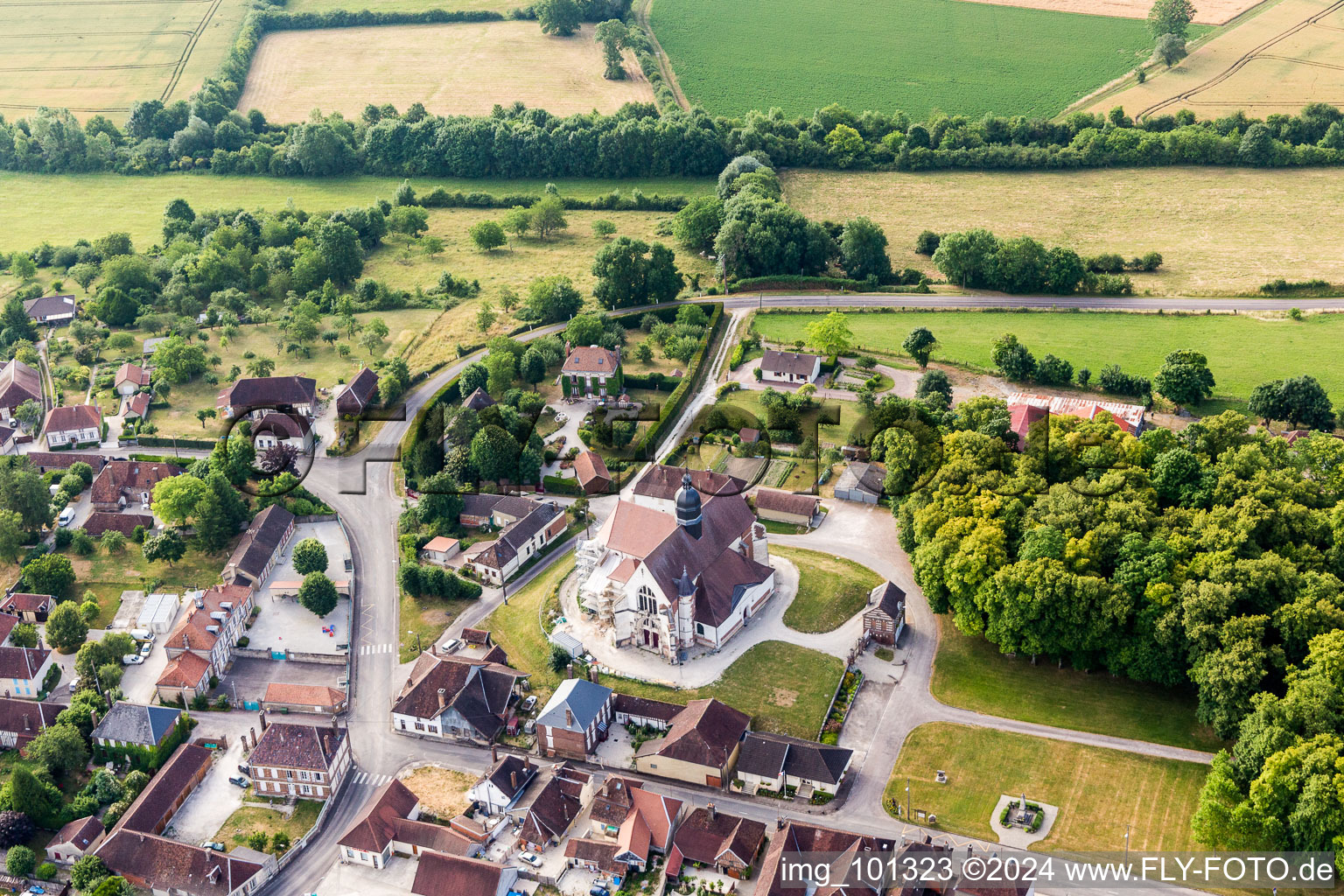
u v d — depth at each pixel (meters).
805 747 182.38
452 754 194.75
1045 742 188.00
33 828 181.00
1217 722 178.75
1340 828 153.12
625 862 169.00
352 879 171.75
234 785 189.88
